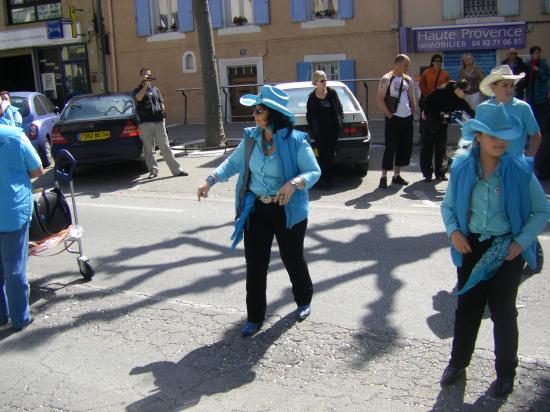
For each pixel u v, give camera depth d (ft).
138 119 35.09
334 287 17.61
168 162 35.58
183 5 66.39
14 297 15.81
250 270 14.65
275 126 13.98
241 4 64.54
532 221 11.07
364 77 59.88
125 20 69.82
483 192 11.10
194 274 19.38
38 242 17.80
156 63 69.26
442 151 30.42
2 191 15.16
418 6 57.06
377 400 11.95
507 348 11.51
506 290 11.34
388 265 19.16
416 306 16.05
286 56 62.75
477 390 12.07
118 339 15.17
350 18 59.31
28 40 74.43
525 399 11.69
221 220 25.71
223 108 65.62
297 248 14.92
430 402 11.78
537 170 27.53
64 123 34.50
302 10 60.85
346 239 22.00
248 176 14.43
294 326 15.23
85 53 73.00
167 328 15.58
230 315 16.15
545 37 54.65
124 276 19.54
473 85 39.55
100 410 12.17
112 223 26.14
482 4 55.88
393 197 28.07
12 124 16.92
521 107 16.93
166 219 26.32
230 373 13.26
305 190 14.58
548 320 14.84
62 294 18.26
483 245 11.33
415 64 57.72
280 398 12.21
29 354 14.67
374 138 47.03
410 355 13.56
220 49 65.10
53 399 12.67
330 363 13.43
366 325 15.10
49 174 38.60
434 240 21.35
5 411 12.34
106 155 34.83
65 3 72.59
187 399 12.35
